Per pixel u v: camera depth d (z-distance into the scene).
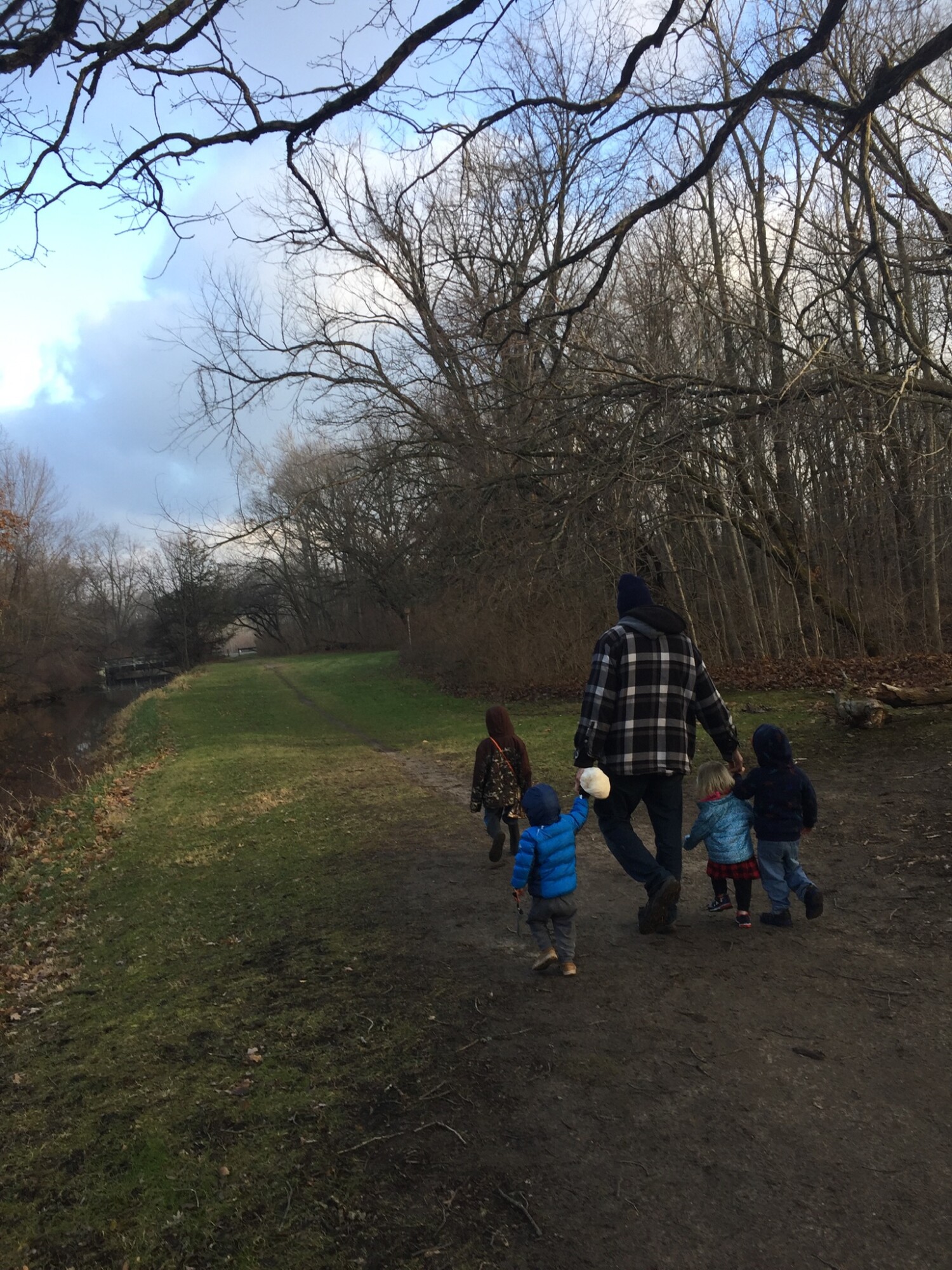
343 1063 3.89
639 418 13.53
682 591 19.73
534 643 22.14
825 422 12.72
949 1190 2.67
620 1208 2.74
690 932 5.03
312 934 5.82
